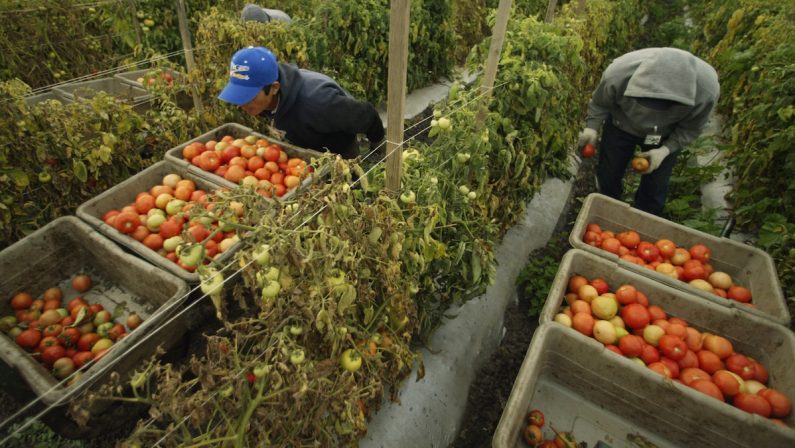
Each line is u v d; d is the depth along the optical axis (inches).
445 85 264.7
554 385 84.2
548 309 83.0
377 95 223.8
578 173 196.1
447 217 87.3
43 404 65.2
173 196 106.7
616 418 79.1
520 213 134.6
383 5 209.6
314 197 55.5
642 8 420.5
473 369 103.2
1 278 86.4
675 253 102.4
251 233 53.6
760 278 92.9
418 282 80.2
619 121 126.4
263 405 52.7
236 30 141.3
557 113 136.8
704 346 81.8
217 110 147.5
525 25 134.3
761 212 136.3
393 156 67.6
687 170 171.3
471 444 92.1
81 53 189.0
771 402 69.3
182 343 90.4
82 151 113.6
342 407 54.4
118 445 45.1
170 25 207.3
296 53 162.2
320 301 53.2
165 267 88.0
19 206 109.8
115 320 89.9
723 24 306.2
